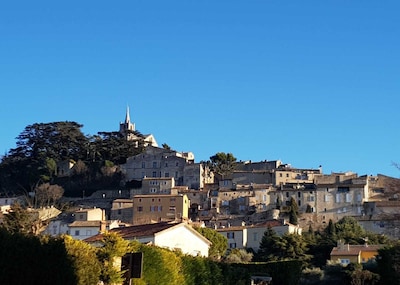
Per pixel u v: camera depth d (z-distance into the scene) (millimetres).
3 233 29562
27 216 64438
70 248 32531
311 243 124688
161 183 189125
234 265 57031
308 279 87750
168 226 63875
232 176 194125
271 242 119500
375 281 76812
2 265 28984
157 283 41750
